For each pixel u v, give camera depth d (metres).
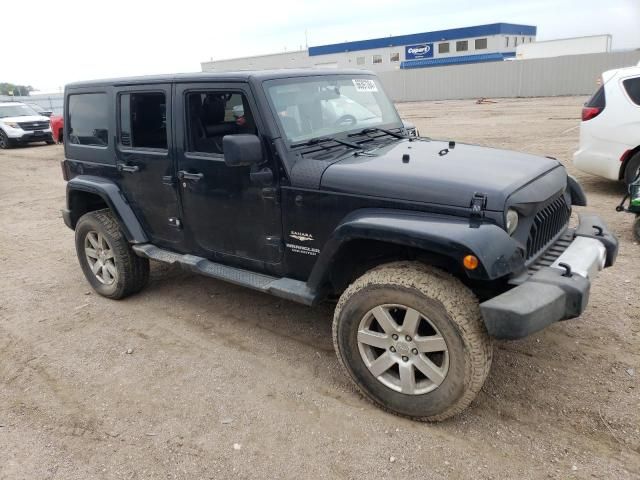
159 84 4.06
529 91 33.06
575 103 24.42
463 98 35.75
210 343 4.18
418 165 3.24
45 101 41.19
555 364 3.55
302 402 3.36
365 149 3.71
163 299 5.07
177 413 3.33
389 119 4.49
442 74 36.03
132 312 4.83
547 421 3.03
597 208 6.91
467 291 2.87
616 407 3.10
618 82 7.17
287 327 4.37
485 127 17.05
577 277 2.85
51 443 3.13
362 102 4.29
